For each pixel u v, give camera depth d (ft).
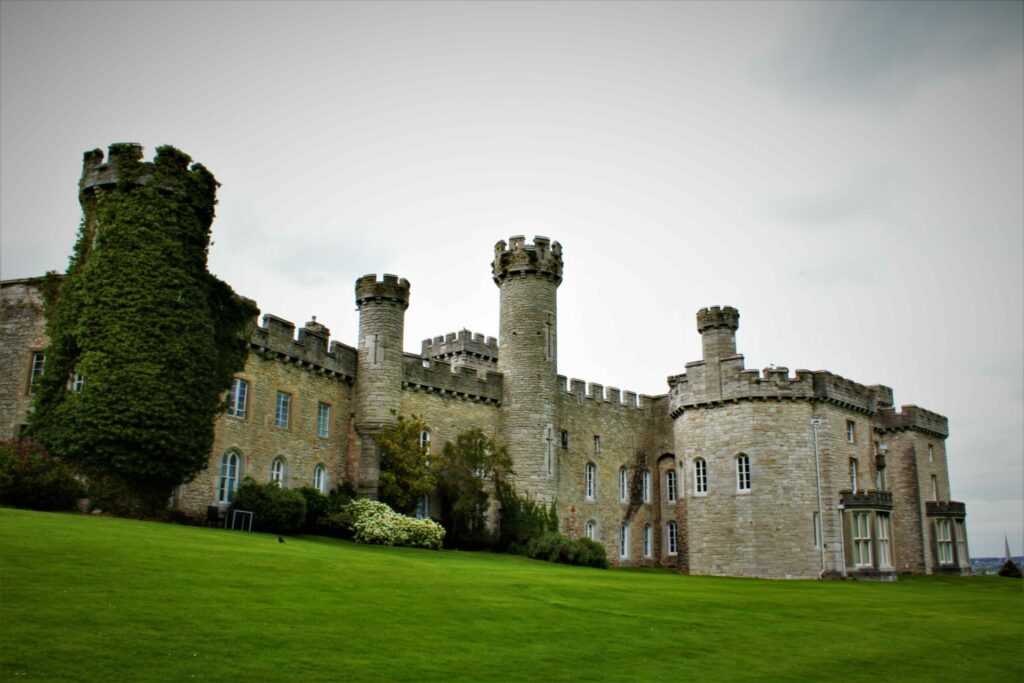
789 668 49.90
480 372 153.89
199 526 99.25
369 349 127.95
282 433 114.93
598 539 164.04
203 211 106.11
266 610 49.01
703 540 150.30
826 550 142.41
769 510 143.84
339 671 39.40
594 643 51.24
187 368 98.73
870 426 161.07
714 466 151.43
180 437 96.17
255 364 111.45
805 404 147.54
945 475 195.11
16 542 56.85
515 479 141.59
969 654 59.52
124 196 100.27
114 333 95.14
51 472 86.28
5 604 43.09
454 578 70.79
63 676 34.63
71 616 42.52
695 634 57.57
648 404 183.21
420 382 134.41
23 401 99.04
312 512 111.75
